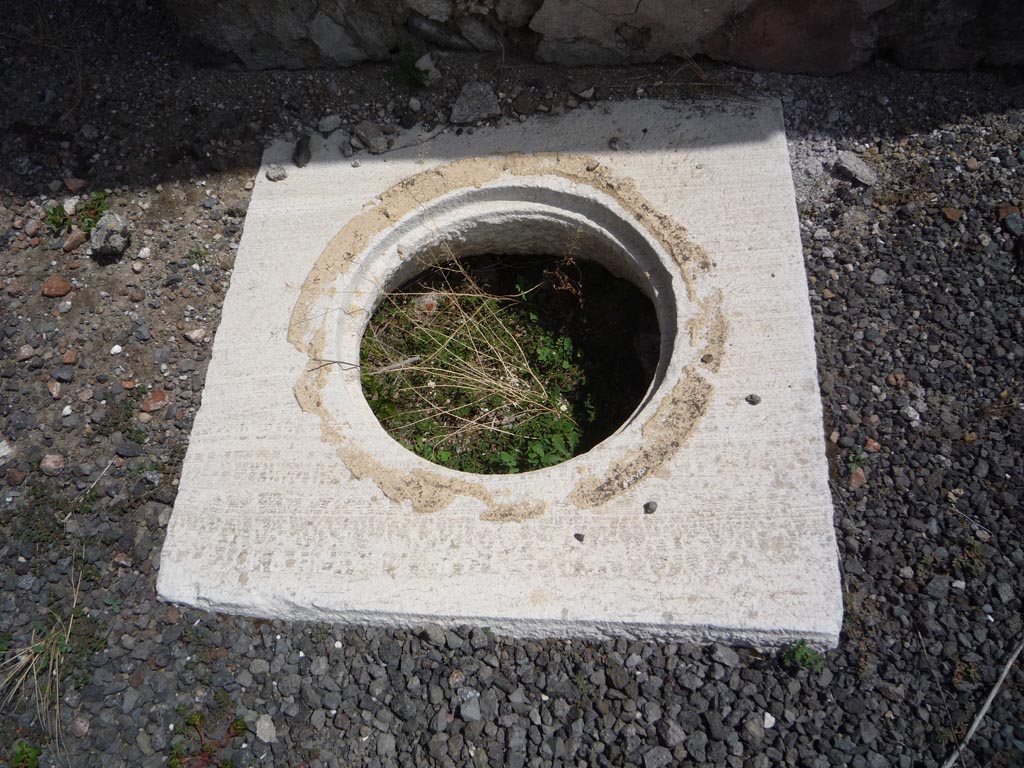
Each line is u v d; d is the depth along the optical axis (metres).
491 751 0.98
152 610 1.08
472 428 1.31
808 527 1.02
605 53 1.32
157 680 1.04
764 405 1.08
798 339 1.12
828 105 1.31
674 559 1.01
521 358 1.36
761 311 1.13
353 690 1.03
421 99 1.35
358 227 1.25
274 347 1.19
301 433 1.13
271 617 1.06
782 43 1.29
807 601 0.98
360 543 1.06
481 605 1.01
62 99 1.40
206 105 1.38
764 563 1.00
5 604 1.09
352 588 1.04
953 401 1.11
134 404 1.21
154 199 1.33
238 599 1.05
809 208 1.25
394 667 1.03
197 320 1.26
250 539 1.08
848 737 0.96
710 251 1.18
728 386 1.10
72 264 1.30
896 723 0.96
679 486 1.05
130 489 1.15
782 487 1.04
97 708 1.03
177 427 1.19
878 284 1.19
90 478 1.16
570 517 1.05
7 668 1.05
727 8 1.25
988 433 1.09
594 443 1.30
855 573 1.03
